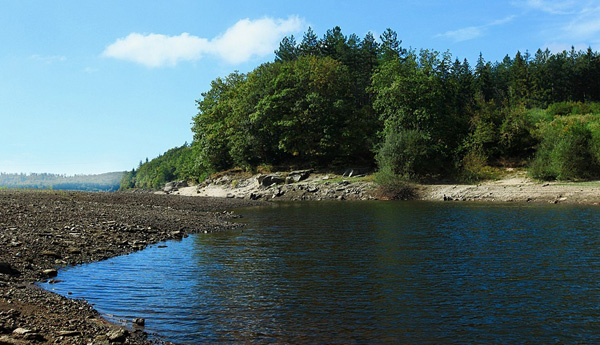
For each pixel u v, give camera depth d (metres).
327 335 8.86
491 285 12.60
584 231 22.77
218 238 22.25
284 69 77.06
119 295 11.51
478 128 63.69
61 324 8.59
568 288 12.20
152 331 8.96
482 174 58.50
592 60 120.44
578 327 9.27
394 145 59.00
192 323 9.50
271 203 49.78
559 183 49.16
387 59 86.75
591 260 15.72
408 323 9.56
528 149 62.00
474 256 16.78
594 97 120.44
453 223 27.39
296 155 78.75
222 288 12.41
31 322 8.45
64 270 13.99
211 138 85.12
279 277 13.76
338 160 72.12
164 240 21.42
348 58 94.75
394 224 27.58
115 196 41.44
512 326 9.36
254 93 78.25
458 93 89.06
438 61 70.75
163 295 11.62
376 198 54.72
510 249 18.11
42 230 18.50
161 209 33.66
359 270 14.67
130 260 16.16
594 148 50.06
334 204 47.34
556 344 8.41
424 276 13.73
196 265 15.52
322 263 15.87
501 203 42.38
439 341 8.55
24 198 28.70
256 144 76.06
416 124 64.25
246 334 8.88
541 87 121.31
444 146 63.25
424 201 48.66
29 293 10.59
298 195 59.53
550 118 80.19
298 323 9.55
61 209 24.81
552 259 16.00
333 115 72.00
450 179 59.81
